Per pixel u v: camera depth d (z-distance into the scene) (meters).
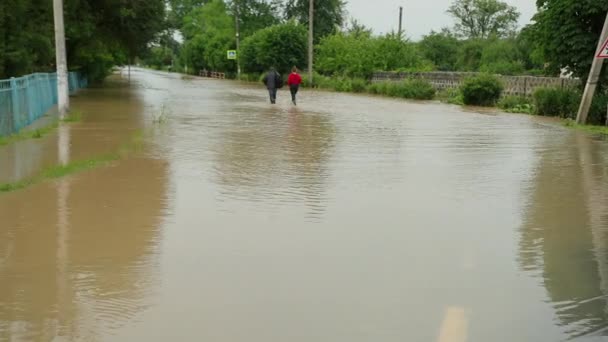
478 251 6.30
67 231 6.88
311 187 9.30
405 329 4.45
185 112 23.41
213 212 7.74
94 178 9.85
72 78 39.97
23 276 5.48
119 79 73.62
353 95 40.09
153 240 6.55
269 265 5.77
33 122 18.67
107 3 37.62
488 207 8.20
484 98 30.11
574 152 13.31
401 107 28.02
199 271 5.61
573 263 5.95
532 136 16.25
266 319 4.60
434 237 6.76
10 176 9.89
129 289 5.18
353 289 5.20
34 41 25.16
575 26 20.50
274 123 19.22
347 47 50.56
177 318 4.61
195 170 10.65
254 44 66.25
